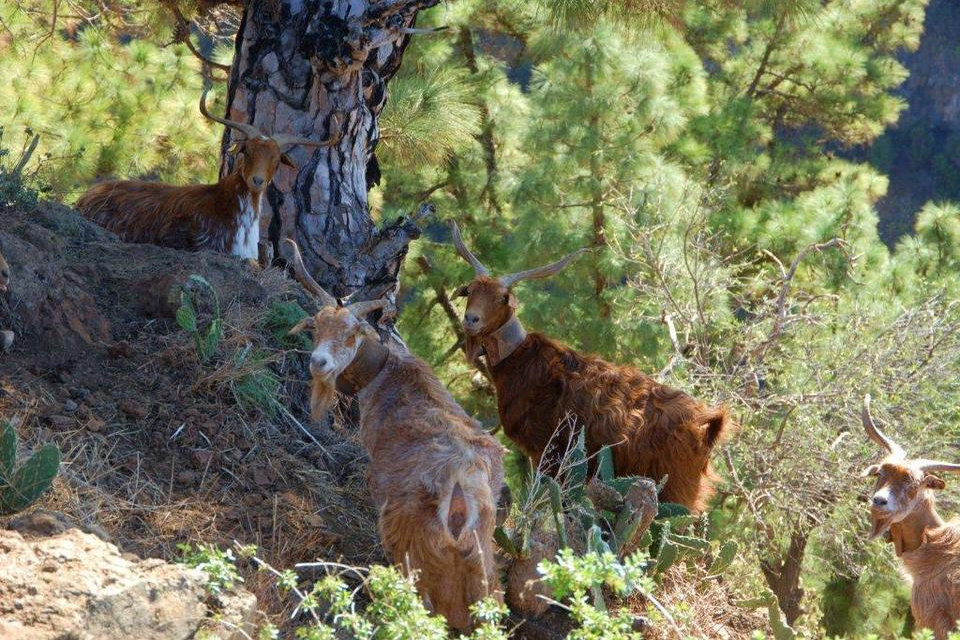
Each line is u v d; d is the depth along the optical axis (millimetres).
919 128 54000
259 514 7785
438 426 6965
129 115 18375
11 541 5699
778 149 25938
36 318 8492
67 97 18016
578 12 13258
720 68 26797
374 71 12500
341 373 7496
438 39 21312
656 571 8398
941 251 20719
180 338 9039
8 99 16609
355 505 8422
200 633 5672
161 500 7504
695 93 22672
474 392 21156
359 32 11508
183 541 7191
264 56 11977
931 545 9836
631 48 18938
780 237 20391
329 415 9641
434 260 22000
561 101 19250
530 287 19203
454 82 17094
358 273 12102
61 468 7281
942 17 53938
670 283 16344
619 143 18984
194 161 19797
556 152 19391
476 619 6719
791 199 25719
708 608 8703
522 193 19438
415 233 12352
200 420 8367
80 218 10680
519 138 21844
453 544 6473
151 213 11352
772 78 26734
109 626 5344
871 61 26469
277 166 11305
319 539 7730
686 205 18469
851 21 26594
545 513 8156
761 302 18016
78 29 20453
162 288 9352
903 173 54125
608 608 8219
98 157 17578
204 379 8625
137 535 7090
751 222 20828
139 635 5445
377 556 7887
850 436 14086
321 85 11961
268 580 7102
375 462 7121
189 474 7824
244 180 11281
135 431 8039
